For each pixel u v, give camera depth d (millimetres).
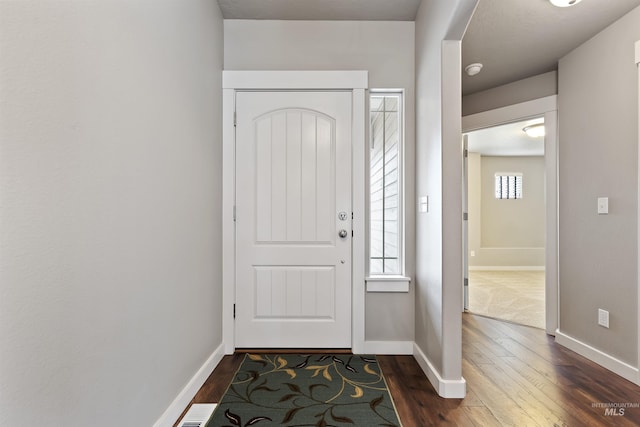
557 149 2770
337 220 2361
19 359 768
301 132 2363
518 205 6883
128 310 1185
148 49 1316
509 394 1810
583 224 2395
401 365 2148
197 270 1831
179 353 1597
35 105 807
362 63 2367
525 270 6625
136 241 1233
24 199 779
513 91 3053
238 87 2328
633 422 1562
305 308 2365
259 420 1552
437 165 1890
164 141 1451
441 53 1818
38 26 814
